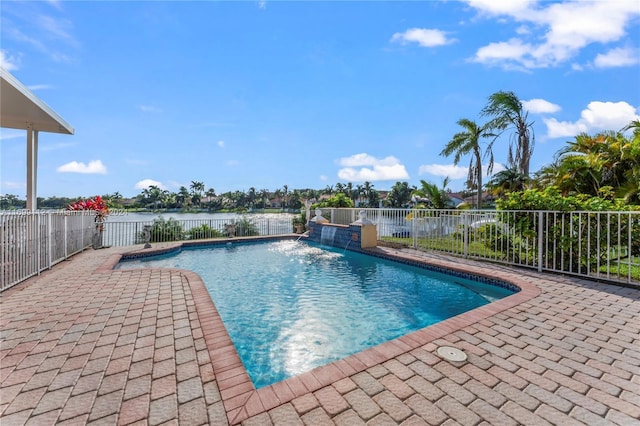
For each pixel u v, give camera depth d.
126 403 1.97
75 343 2.84
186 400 2.01
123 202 72.81
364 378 2.27
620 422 1.81
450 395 2.06
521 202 6.27
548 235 5.73
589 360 2.54
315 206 16.59
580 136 11.39
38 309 3.77
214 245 10.91
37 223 5.66
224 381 2.22
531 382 2.22
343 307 4.98
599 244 5.08
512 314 3.59
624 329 3.16
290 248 10.59
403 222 9.36
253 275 7.02
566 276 5.38
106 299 4.16
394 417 1.84
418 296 5.54
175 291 4.54
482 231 7.06
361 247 9.03
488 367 2.42
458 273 6.11
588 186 9.63
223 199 84.94
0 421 1.80
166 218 12.44
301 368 3.18
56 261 6.62
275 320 4.45
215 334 3.04
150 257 8.75
